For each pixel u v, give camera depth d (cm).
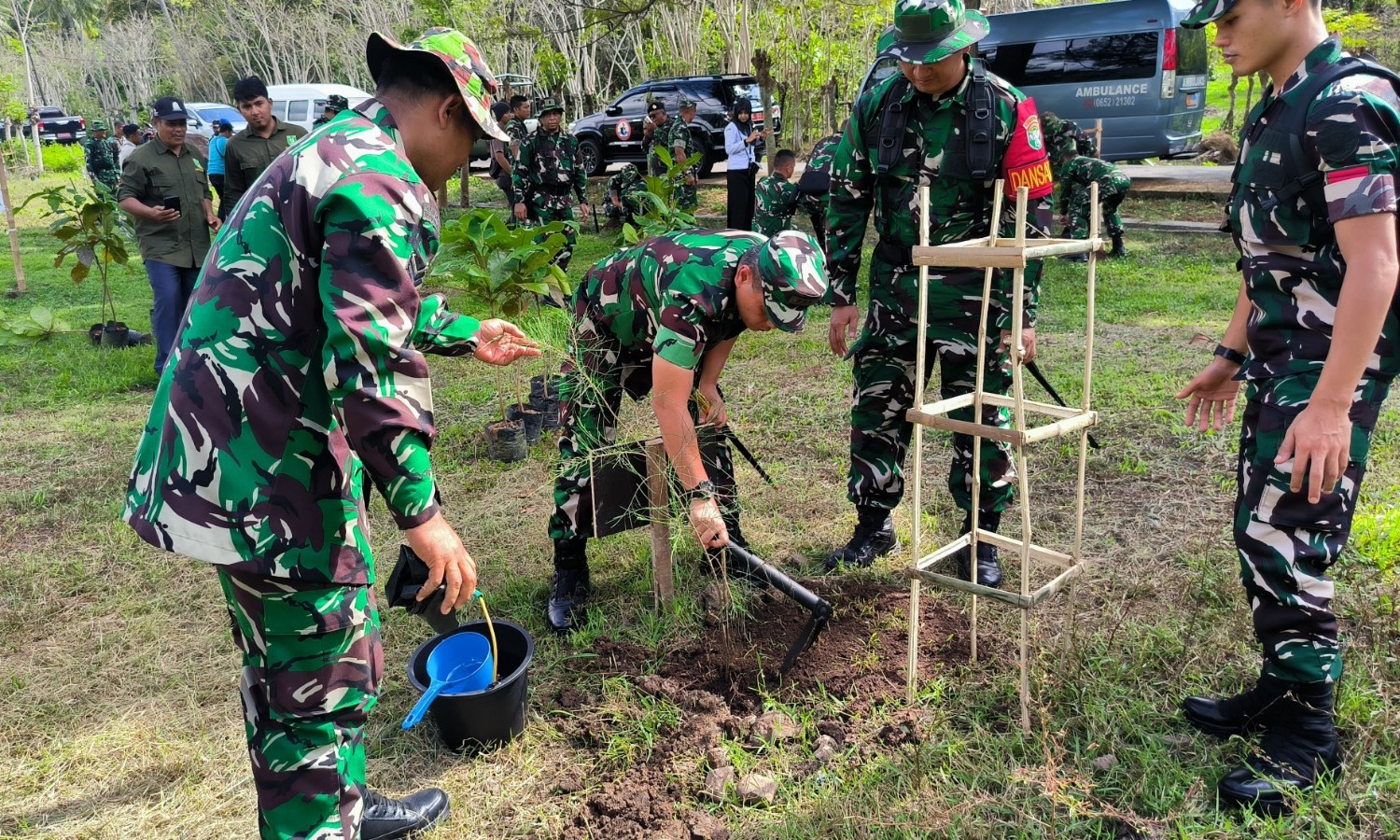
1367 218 187
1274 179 204
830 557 364
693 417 319
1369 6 1800
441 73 176
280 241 166
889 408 346
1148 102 1321
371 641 194
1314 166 197
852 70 2381
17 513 446
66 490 472
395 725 279
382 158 168
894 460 354
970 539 288
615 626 325
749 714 275
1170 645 287
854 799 232
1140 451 450
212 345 169
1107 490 413
